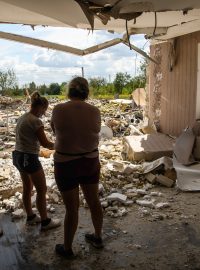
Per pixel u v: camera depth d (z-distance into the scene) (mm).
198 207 5137
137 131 10297
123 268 3566
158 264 3637
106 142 9766
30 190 4418
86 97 3596
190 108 8438
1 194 5516
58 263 3672
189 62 8375
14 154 4180
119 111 15766
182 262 3670
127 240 4145
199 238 4184
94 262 3676
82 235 4262
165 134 9312
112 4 4250
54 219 4582
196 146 6969
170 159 6828
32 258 3779
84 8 4176
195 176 6215
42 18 6035
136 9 4645
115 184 6109
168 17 6609
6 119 13859
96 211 3803
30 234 4316
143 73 23125
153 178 6168
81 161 3453
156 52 9992
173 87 9164
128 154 7953
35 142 4039
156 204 5230
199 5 4648
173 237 4215
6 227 4520
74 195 3549
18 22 6586
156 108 10164
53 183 5805
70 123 3396
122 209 5059
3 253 3889
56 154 3482
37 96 4059
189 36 8305
